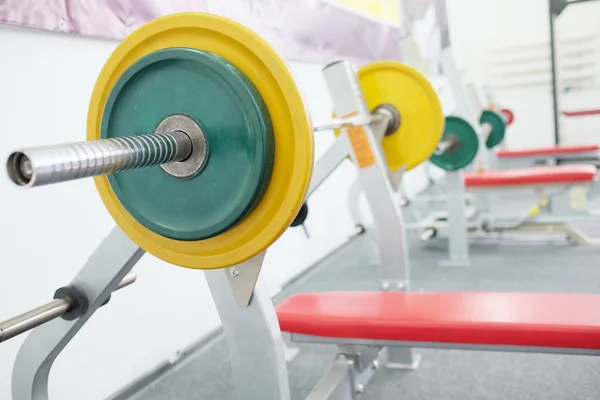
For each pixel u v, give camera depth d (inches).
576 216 122.8
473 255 124.4
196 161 29.4
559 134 230.5
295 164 28.2
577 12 223.9
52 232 60.4
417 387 68.1
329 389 54.9
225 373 76.1
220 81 28.1
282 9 105.8
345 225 143.6
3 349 54.7
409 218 165.0
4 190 55.1
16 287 56.4
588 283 98.7
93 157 24.7
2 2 53.8
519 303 48.4
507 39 239.9
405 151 69.5
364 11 148.2
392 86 68.6
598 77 223.8
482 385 67.2
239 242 30.4
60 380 61.6
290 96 27.6
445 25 230.1
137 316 72.7
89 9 64.4
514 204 173.3
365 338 48.9
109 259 37.9
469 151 107.7
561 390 64.3
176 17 29.6
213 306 89.1
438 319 46.6
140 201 31.6
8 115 55.8
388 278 68.6
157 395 70.5
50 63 60.6
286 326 51.6
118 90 30.6
